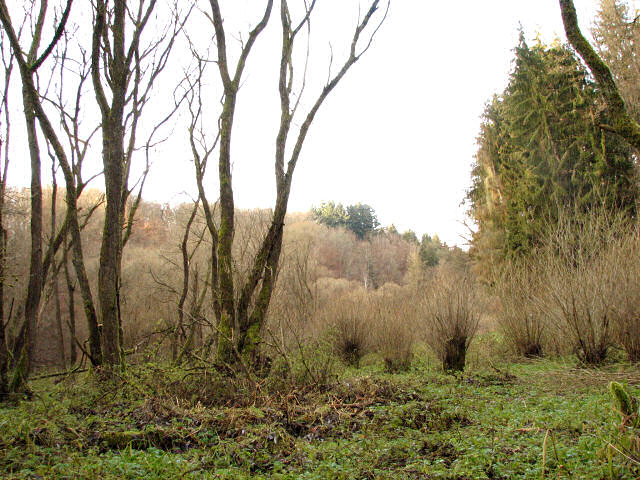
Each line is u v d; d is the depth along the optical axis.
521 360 12.66
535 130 23.25
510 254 22.45
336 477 4.71
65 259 15.58
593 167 20.97
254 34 10.87
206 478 4.61
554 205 21.61
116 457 5.12
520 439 5.50
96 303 24.17
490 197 26.12
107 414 7.30
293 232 25.84
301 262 20.73
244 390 8.43
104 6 11.25
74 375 11.28
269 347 10.24
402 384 9.51
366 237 70.06
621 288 9.95
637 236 10.77
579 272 10.72
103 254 10.52
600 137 20.67
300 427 6.68
